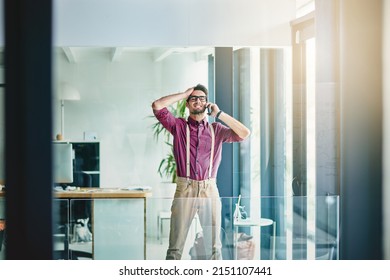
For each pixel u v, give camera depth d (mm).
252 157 5031
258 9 4898
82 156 4578
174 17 4824
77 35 4570
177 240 3592
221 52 4906
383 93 3582
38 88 2898
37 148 2908
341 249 3670
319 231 3721
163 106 4836
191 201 3619
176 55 4848
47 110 2912
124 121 4738
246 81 4930
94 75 4625
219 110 4973
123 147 4746
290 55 4902
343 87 3613
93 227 3434
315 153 4453
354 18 3570
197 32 4859
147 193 4758
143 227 3537
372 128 3596
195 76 4898
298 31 4855
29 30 2875
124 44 4723
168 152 4871
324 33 4371
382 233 3609
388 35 3555
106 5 4648
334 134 4258
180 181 4902
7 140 2887
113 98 4707
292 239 3719
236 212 3666
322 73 4387
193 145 4891
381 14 3561
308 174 4785
